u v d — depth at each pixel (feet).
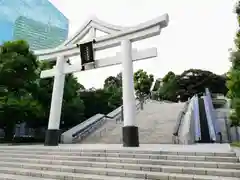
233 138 78.59
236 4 38.42
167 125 56.65
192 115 58.90
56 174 23.44
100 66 45.96
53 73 52.54
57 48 52.70
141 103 78.79
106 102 105.70
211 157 22.95
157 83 173.99
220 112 82.28
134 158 25.89
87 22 50.21
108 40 45.06
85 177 21.65
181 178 19.56
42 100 63.46
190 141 46.60
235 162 21.91
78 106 77.87
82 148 31.94
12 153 34.71
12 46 57.77
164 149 28.55
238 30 38.14
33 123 71.05
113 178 21.07
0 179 23.68
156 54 40.06
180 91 147.74
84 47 46.78
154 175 20.62
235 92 38.24
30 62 57.06
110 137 55.88
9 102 51.34
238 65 37.91
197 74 146.72
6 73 54.24
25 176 24.76
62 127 79.66
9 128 60.08
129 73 40.32
